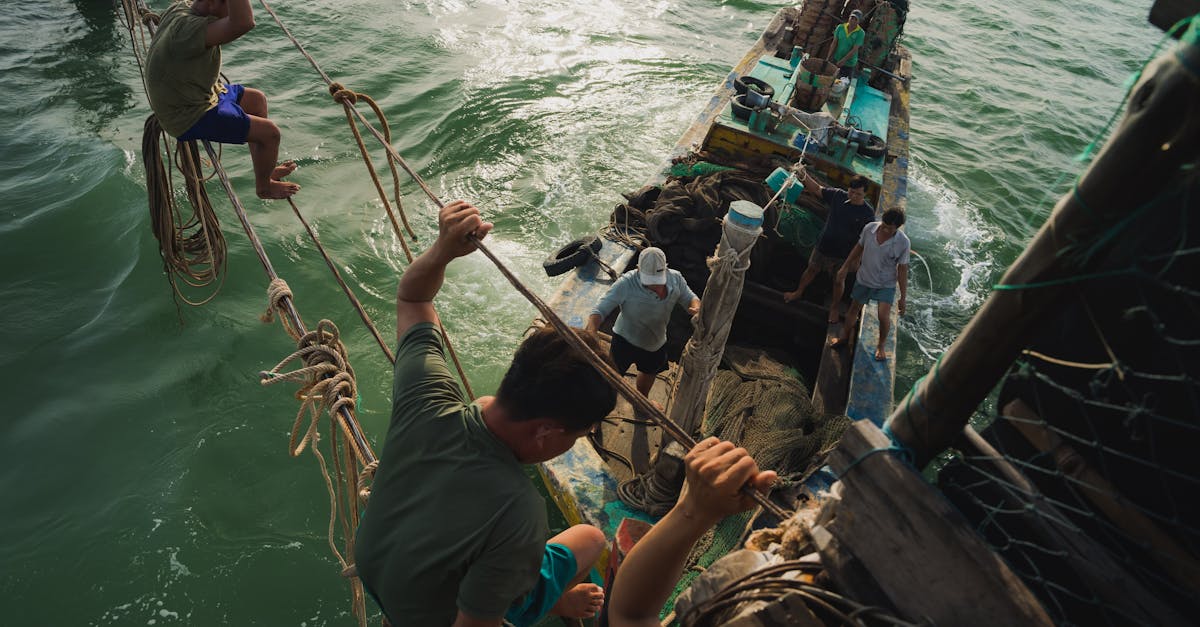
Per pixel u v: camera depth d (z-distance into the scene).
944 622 1.25
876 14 9.97
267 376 2.57
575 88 13.08
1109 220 1.05
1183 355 1.08
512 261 8.77
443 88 12.56
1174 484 1.15
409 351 1.73
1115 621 1.20
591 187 10.37
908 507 1.31
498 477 1.44
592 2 16.89
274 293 2.89
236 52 13.02
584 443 5.32
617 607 1.42
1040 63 16.80
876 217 7.39
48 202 9.26
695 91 13.45
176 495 6.12
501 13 15.73
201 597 5.45
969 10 19.36
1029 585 1.31
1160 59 0.96
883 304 6.12
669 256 7.18
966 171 12.27
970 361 1.26
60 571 5.52
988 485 1.37
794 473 4.95
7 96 11.53
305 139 10.97
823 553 1.42
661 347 5.53
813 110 8.18
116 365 7.27
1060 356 1.27
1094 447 1.25
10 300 7.87
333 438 2.61
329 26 14.23
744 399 5.71
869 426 1.41
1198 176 1.00
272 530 5.94
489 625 1.39
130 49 13.45
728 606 1.50
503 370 7.45
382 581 1.50
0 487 6.09
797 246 7.00
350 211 9.62
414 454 1.52
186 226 4.56
